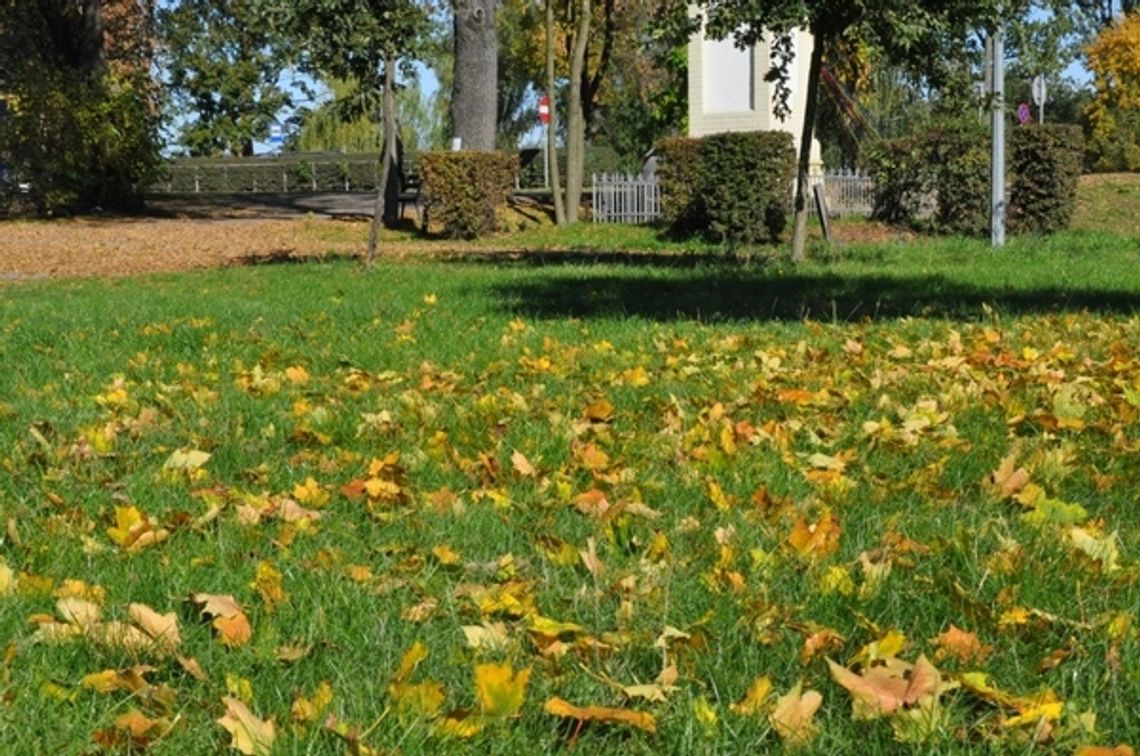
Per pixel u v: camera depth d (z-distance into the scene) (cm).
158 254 2002
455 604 327
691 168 2316
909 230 2350
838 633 302
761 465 477
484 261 1836
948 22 1526
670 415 573
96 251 2023
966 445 504
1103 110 4278
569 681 278
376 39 1552
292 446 547
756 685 268
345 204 3023
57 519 411
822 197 2139
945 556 362
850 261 1744
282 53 1565
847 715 265
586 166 5006
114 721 258
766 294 1247
